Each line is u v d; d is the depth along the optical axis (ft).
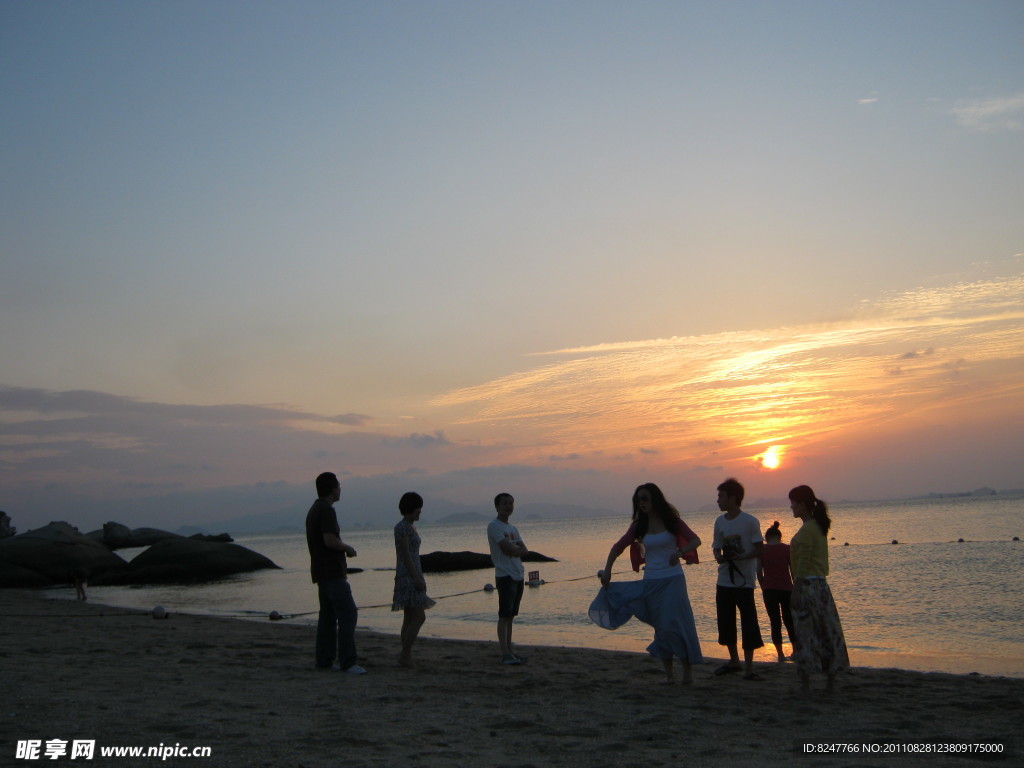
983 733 21.61
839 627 27.02
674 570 28.91
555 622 60.90
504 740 20.39
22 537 131.44
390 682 29.14
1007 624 52.65
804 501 27.48
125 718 21.68
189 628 52.75
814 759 18.79
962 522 266.16
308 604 84.89
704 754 19.17
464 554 139.33
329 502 32.09
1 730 19.99
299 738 20.03
